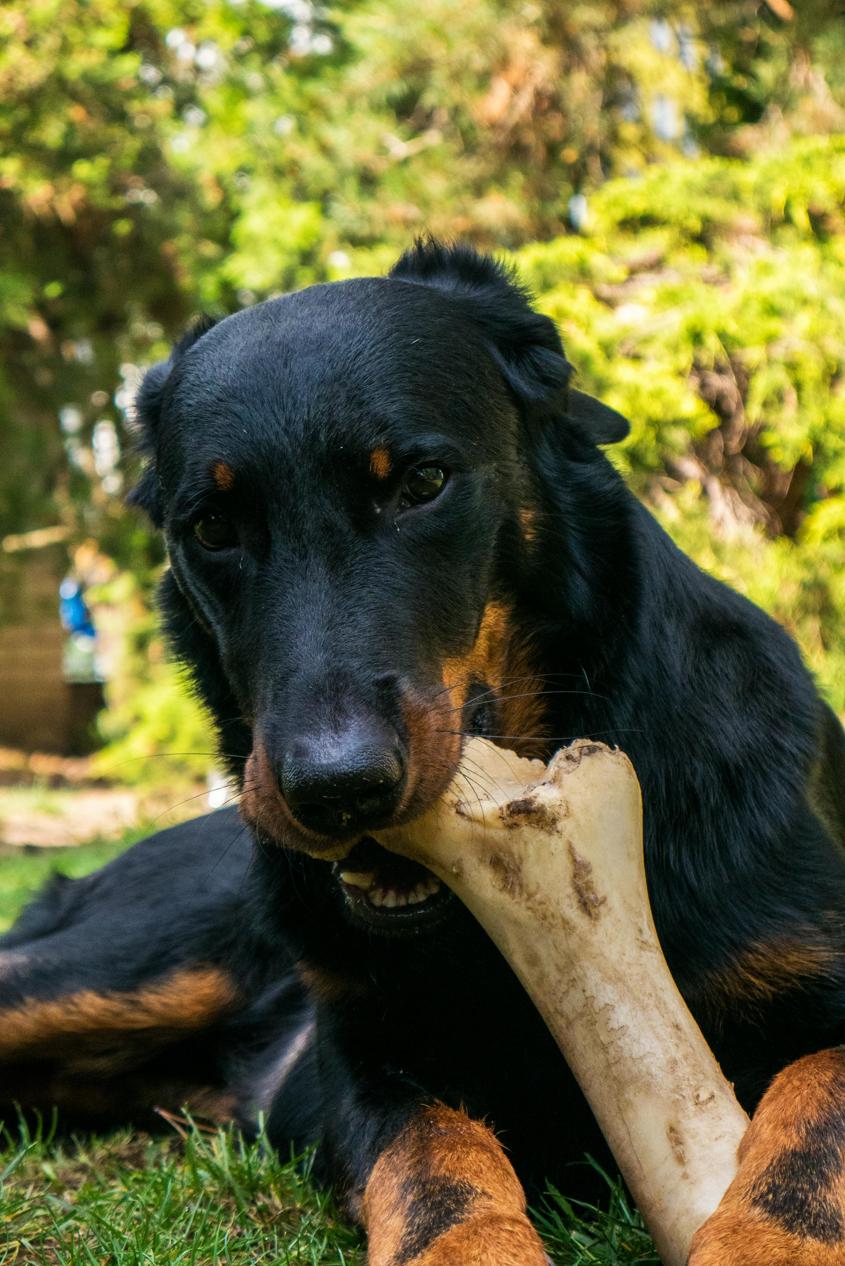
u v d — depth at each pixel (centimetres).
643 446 865
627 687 317
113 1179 371
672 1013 250
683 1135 244
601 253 906
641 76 1225
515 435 321
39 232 1392
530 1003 307
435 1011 313
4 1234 317
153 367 376
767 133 1196
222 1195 337
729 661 335
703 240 924
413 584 285
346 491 287
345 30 1305
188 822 480
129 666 1478
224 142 1300
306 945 325
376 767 248
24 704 2016
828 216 930
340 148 1256
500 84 1238
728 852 309
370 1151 291
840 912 313
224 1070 436
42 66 1238
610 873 253
